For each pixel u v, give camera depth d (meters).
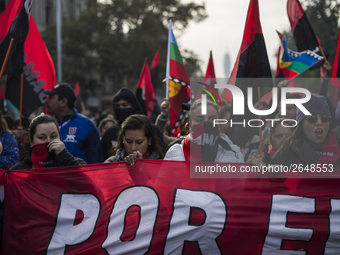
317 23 9.63
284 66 5.09
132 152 2.92
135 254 2.69
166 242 2.71
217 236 2.73
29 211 2.60
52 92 3.72
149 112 5.56
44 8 23.34
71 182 2.66
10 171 2.61
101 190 2.70
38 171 2.64
